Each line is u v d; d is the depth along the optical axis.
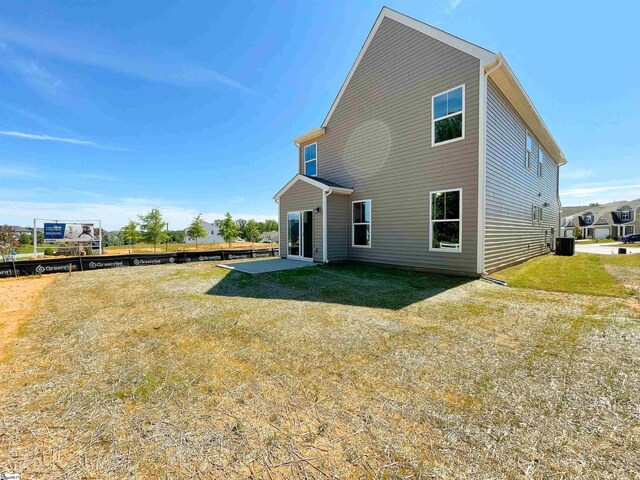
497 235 8.16
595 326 3.73
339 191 10.09
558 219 17.33
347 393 2.33
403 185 8.89
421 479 1.48
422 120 8.37
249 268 9.07
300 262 10.61
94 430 1.90
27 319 4.50
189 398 2.28
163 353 3.17
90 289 6.66
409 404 2.16
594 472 1.51
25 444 1.77
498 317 4.24
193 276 7.98
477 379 2.52
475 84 7.24
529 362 2.82
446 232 7.89
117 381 2.57
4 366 2.89
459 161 7.59
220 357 3.05
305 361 2.92
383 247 9.47
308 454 1.67
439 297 5.46
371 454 1.66
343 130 10.80
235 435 1.84
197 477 1.51
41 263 9.45
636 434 1.80
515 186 9.65
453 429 1.87
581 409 2.07
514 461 1.59
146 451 1.70
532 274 7.63
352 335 3.61
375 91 9.62
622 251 14.06
